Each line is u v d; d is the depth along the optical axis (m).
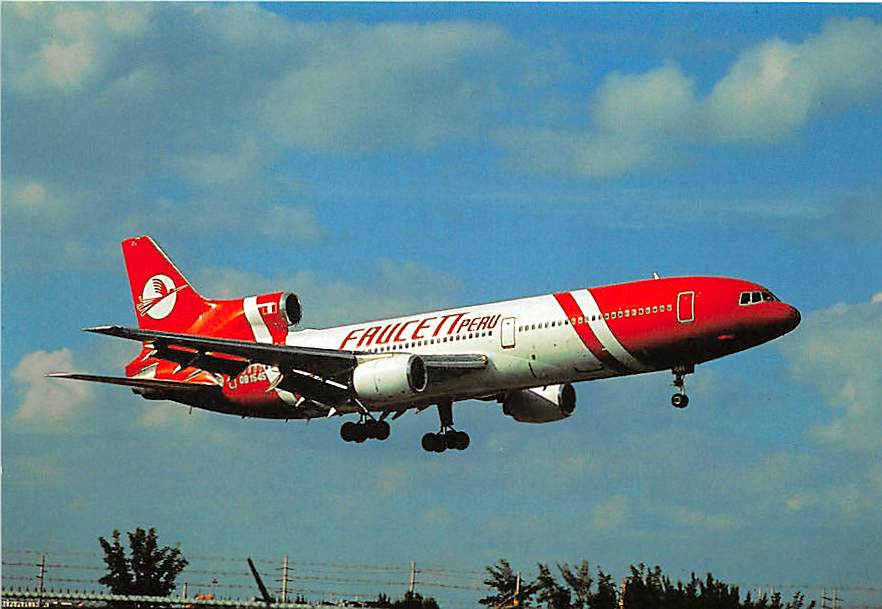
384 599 106.50
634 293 151.75
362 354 167.12
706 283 148.88
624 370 154.62
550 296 159.62
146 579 116.69
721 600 107.62
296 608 90.06
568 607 106.75
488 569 108.31
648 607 106.31
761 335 146.62
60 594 95.19
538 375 158.75
